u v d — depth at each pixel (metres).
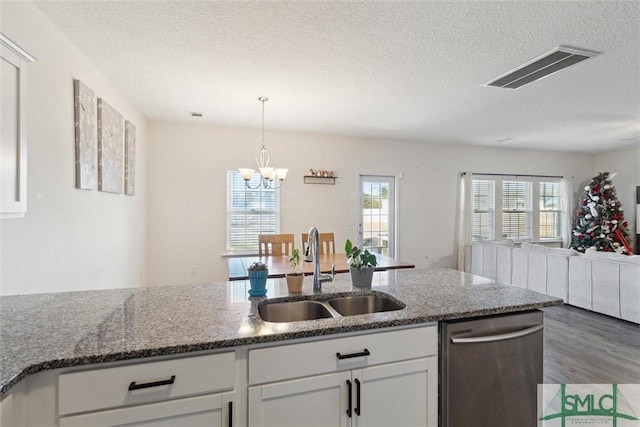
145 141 4.48
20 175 1.57
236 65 2.73
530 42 2.32
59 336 1.17
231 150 4.91
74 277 2.44
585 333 3.44
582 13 1.96
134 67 2.78
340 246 5.47
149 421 1.09
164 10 1.97
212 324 1.31
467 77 2.95
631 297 3.62
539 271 4.61
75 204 2.45
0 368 0.94
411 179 5.89
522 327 1.61
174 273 4.73
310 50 2.47
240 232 5.02
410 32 2.20
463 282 2.07
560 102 3.64
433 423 1.47
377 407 1.38
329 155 5.39
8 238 1.74
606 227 6.21
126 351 1.06
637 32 2.17
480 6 1.91
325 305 1.74
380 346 1.37
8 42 1.47
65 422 1.03
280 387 1.24
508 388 1.57
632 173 6.48
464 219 6.10
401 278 2.18
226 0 1.87
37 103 1.97
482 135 5.35
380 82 3.09
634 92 3.31
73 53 2.40
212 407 1.16
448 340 1.47
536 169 6.68
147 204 4.59
